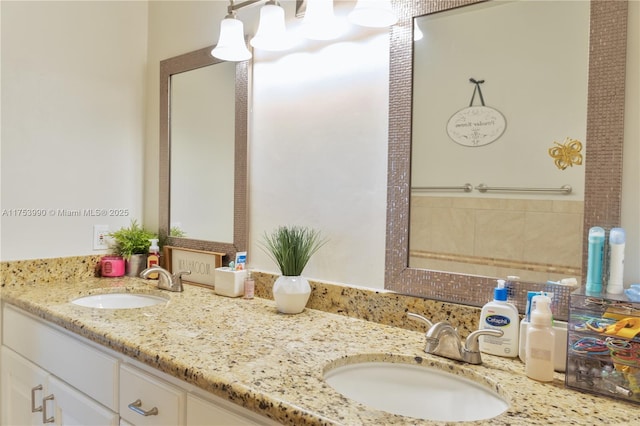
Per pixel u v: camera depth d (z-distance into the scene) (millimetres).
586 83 931
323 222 1376
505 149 1036
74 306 1326
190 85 1790
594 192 919
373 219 1263
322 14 1226
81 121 1765
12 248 1588
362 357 973
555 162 969
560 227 961
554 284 960
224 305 1389
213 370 843
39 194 1651
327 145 1368
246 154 1578
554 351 860
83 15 1761
